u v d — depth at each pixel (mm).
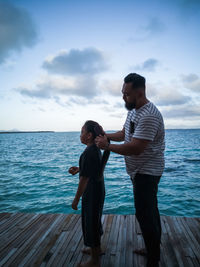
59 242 2508
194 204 6160
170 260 2141
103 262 2129
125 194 7234
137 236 2637
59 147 33469
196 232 2723
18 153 23375
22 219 3178
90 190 1998
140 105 1795
